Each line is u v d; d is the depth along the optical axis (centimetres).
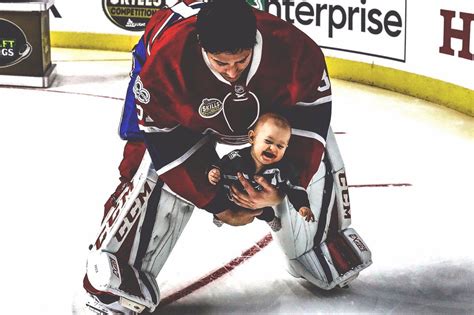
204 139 266
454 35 547
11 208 399
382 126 529
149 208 281
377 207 400
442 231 374
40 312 304
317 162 270
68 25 739
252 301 313
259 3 647
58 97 599
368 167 455
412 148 488
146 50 272
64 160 467
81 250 356
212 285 326
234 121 259
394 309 307
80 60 706
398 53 593
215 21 232
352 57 625
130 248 284
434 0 557
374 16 602
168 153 261
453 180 438
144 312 302
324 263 310
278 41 250
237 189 260
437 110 561
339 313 304
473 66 537
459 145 494
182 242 365
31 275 333
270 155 253
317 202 301
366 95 596
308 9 635
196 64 247
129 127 290
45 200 409
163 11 274
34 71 626
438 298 315
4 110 564
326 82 269
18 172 447
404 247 358
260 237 369
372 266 341
